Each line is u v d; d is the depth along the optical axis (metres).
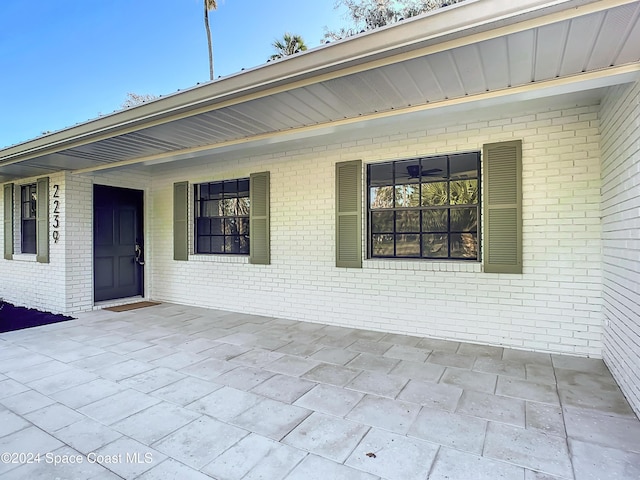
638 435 2.25
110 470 1.95
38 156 4.76
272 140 3.96
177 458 2.05
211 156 5.75
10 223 6.71
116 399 2.77
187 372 3.29
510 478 1.87
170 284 6.56
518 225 3.86
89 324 5.04
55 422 2.44
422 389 2.93
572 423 2.40
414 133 4.42
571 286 3.69
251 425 2.39
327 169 5.00
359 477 1.88
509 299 3.95
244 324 5.03
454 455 2.06
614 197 3.06
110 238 6.41
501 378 3.14
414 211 4.58
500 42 2.12
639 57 2.29
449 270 4.23
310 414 2.54
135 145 4.29
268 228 5.46
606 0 1.78
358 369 3.36
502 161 3.93
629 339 2.68
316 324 5.02
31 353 3.82
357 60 2.40
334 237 4.96
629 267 2.66
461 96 2.92
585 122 3.61
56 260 5.83
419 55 2.28
